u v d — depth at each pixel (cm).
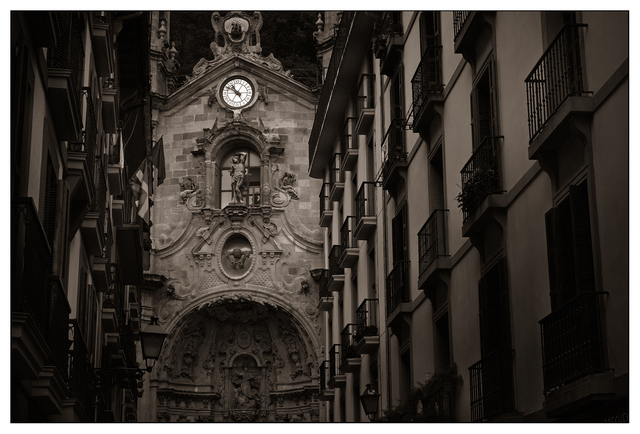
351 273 3241
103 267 2386
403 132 2405
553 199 1351
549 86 1352
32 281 1104
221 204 4578
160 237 4466
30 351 1118
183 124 4641
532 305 1445
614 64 1192
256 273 4400
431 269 1955
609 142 1190
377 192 2811
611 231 1173
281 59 5222
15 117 1135
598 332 1173
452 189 1934
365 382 2864
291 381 4416
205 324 4469
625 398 1110
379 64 2867
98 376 2219
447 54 2039
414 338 2209
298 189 4538
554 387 1264
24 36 1174
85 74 2011
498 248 1617
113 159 2734
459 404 1811
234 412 4416
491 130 1672
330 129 3650
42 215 1388
